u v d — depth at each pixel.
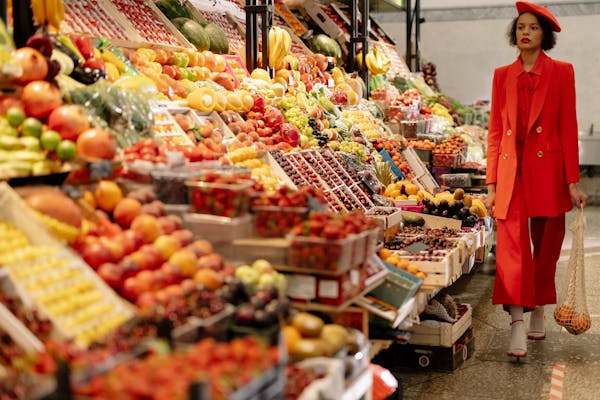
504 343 5.36
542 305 5.24
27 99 3.34
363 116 8.70
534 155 4.87
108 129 3.80
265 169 4.93
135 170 3.45
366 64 10.49
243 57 7.61
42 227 2.85
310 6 10.77
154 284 2.90
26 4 3.78
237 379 2.09
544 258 5.08
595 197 14.32
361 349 3.23
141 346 2.31
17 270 2.62
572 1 14.73
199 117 5.16
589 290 6.85
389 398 3.94
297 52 9.50
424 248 5.02
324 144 6.77
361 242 3.42
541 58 4.86
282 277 3.26
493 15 15.36
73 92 3.77
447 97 14.58
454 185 8.30
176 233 3.20
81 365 2.04
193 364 2.10
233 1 8.94
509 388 4.43
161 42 6.26
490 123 5.06
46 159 3.29
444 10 15.66
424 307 4.62
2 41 3.51
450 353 4.73
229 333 2.69
